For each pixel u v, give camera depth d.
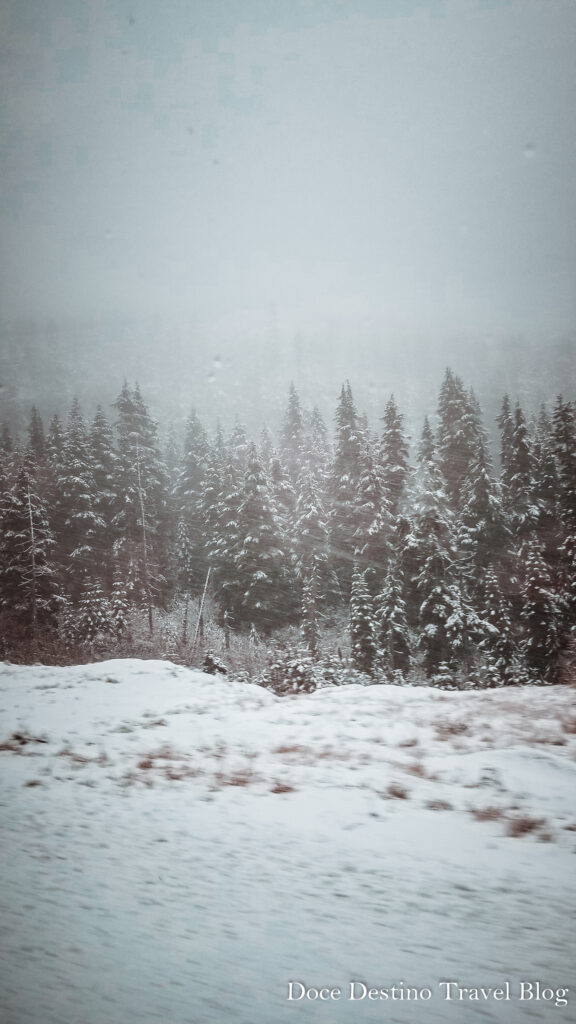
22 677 10.80
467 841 3.39
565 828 3.65
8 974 1.76
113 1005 1.61
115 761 5.47
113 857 3.04
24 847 3.13
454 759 5.39
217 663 20.44
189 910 2.38
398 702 8.56
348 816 3.86
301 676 16.55
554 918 2.35
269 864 2.97
